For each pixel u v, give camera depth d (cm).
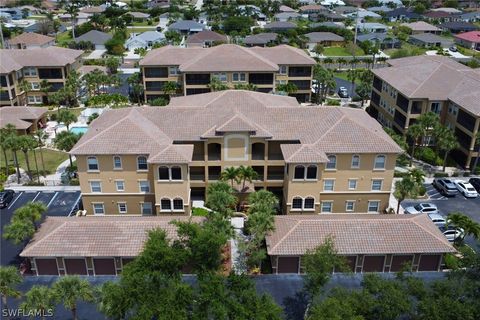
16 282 4012
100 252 4597
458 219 5069
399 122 8112
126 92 11200
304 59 10069
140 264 3706
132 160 5488
